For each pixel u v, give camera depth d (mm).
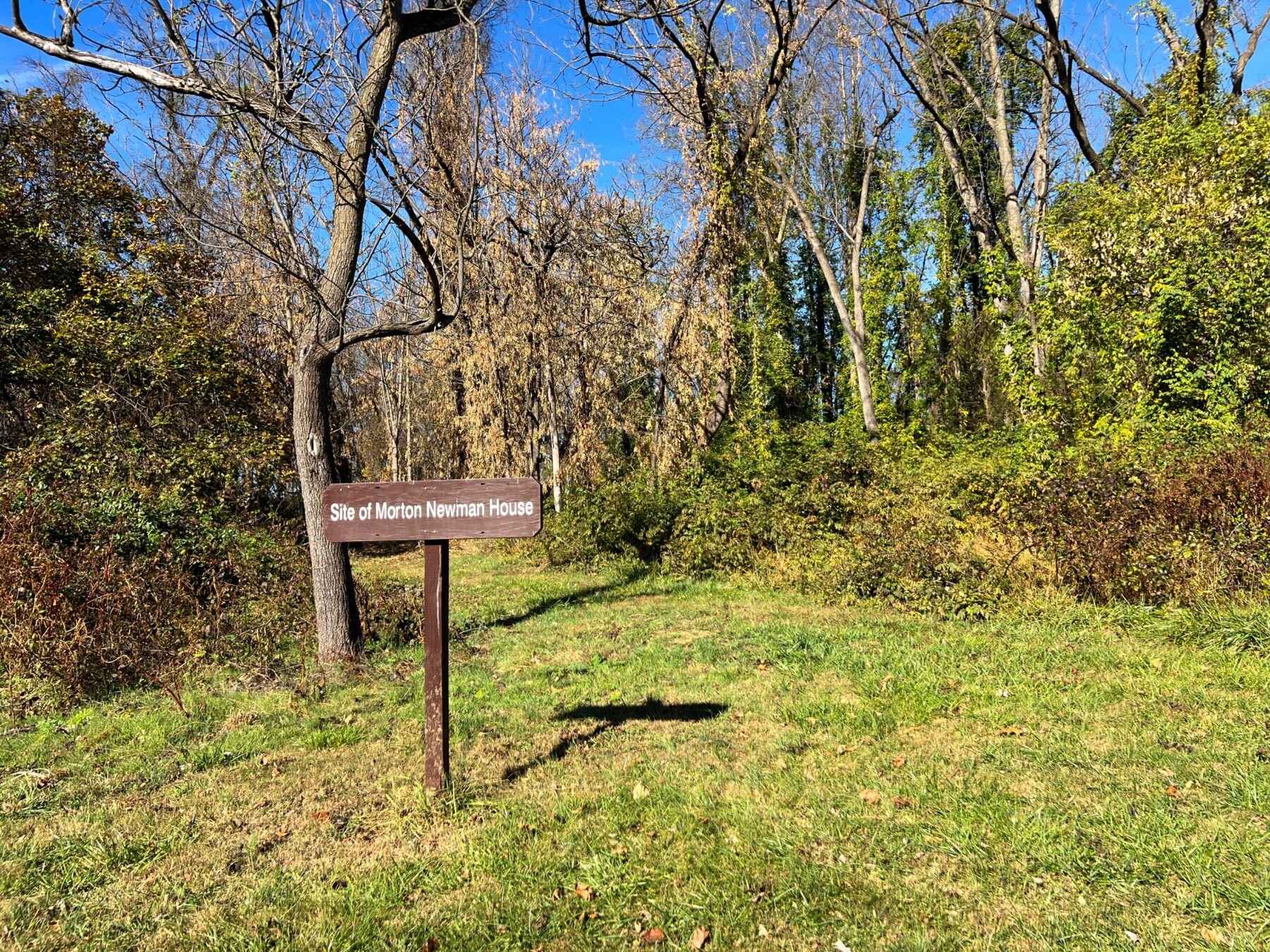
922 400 25719
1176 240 10750
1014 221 19281
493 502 3705
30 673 5902
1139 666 5180
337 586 6617
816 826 3303
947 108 19906
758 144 16281
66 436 10234
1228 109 13328
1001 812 3320
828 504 10336
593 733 4719
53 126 13352
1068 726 4273
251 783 4082
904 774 3818
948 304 25219
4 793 3984
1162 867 2818
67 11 5543
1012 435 14570
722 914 2713
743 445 15820
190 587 7730
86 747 4738
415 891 2965
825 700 5070
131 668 6223
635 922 2697
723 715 4930
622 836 3307
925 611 7445
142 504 8617
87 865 3209
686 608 8969
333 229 6594
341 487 3836
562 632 7953
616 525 12922
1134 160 14445
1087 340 12508
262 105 5512
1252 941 2387
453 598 10508
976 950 2469
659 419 15352
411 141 7035
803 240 30250
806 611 8195
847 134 23172
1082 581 7027
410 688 5902
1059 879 2820
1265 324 9750
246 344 16078
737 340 17281
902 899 2758
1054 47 16000
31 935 2723
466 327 17109
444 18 6574
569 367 16531
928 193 25094
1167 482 6973
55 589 6258
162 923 2789
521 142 15516
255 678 6262
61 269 13164
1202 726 4094
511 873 3035
